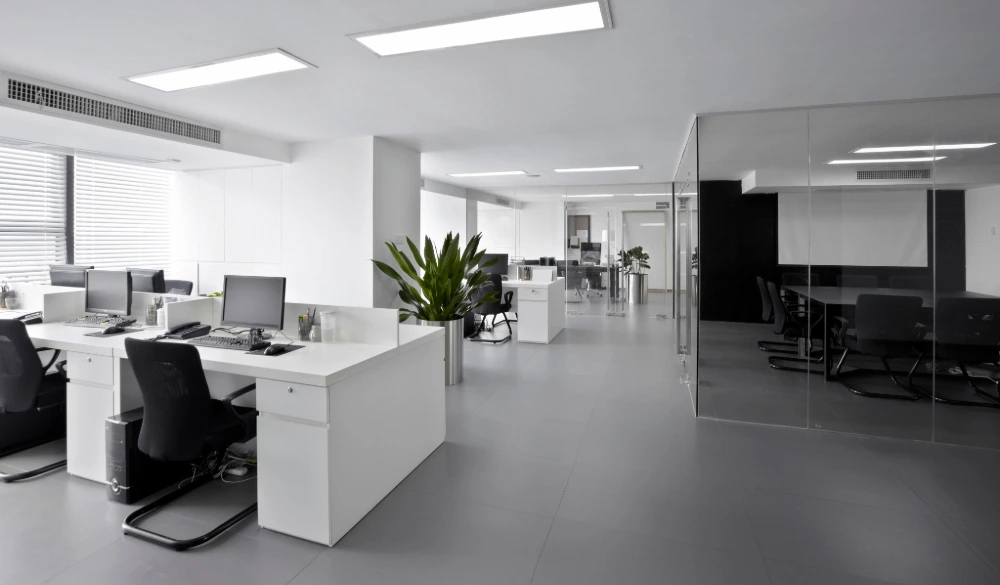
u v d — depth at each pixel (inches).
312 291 201.9
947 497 99.7
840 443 128.9
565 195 362.9
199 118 162.2
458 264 178.5
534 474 109.6
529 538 85.7
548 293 253.6
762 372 143.6
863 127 136.6
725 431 135.9
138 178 232.2
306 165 200.8
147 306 133.9
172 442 86.7
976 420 128.3
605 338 269.6
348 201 193.9
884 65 109.2
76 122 133.6
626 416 147.0
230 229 222.2
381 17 88.5
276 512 87.1
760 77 118.0
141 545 83.2
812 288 140.1
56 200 203.5
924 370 132.0
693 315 159.8
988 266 128.0
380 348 103.3
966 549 82.3
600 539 85.4
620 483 105.5
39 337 114.0
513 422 141.7
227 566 78.0
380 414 97.7
